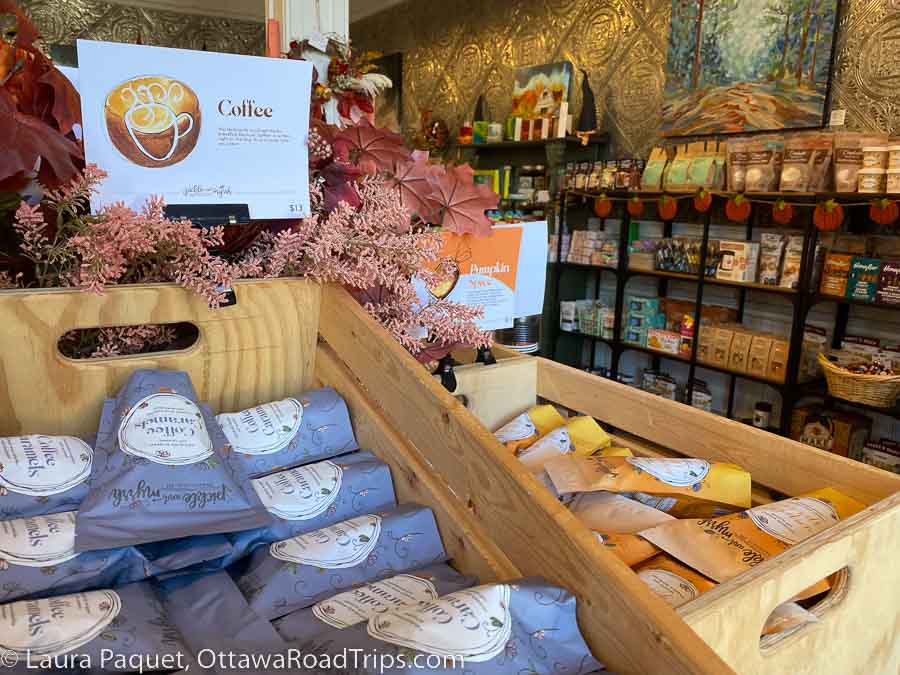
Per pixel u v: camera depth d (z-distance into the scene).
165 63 0.95
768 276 3.41
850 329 3.44
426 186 1.37
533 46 5.04
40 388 0.95
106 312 0.98
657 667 0.61
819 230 3.17
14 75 0.96
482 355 1.61
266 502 0.88
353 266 1.16
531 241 1.58
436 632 0.60
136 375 0.94
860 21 3.19
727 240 3.62
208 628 0.71
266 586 0.77
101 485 0.78
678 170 3.78
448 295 1.49
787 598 0.84
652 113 4.21
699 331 3.80
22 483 0.77
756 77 3.60
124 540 0.74
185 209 1.00
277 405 1.04
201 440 0.88
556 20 4.82
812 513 1.02
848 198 3.08
